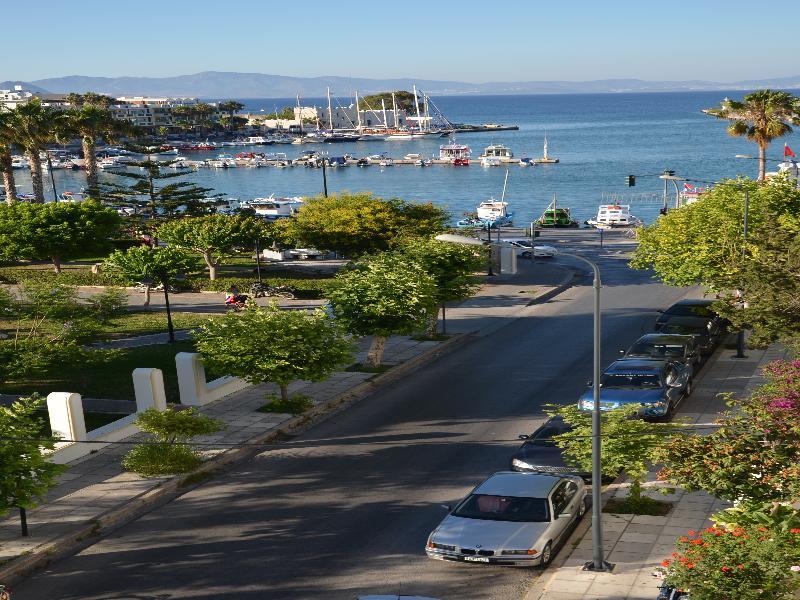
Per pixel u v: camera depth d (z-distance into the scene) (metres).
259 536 20.08
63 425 25.58
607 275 60.50
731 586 13.20
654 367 28.88
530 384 33.19
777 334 28.69
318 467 24.92
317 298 53.66
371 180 179.75
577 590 16.78
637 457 20.36
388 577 17.69
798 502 18.53
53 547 19.53
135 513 21.84
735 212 37.84
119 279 42.97
